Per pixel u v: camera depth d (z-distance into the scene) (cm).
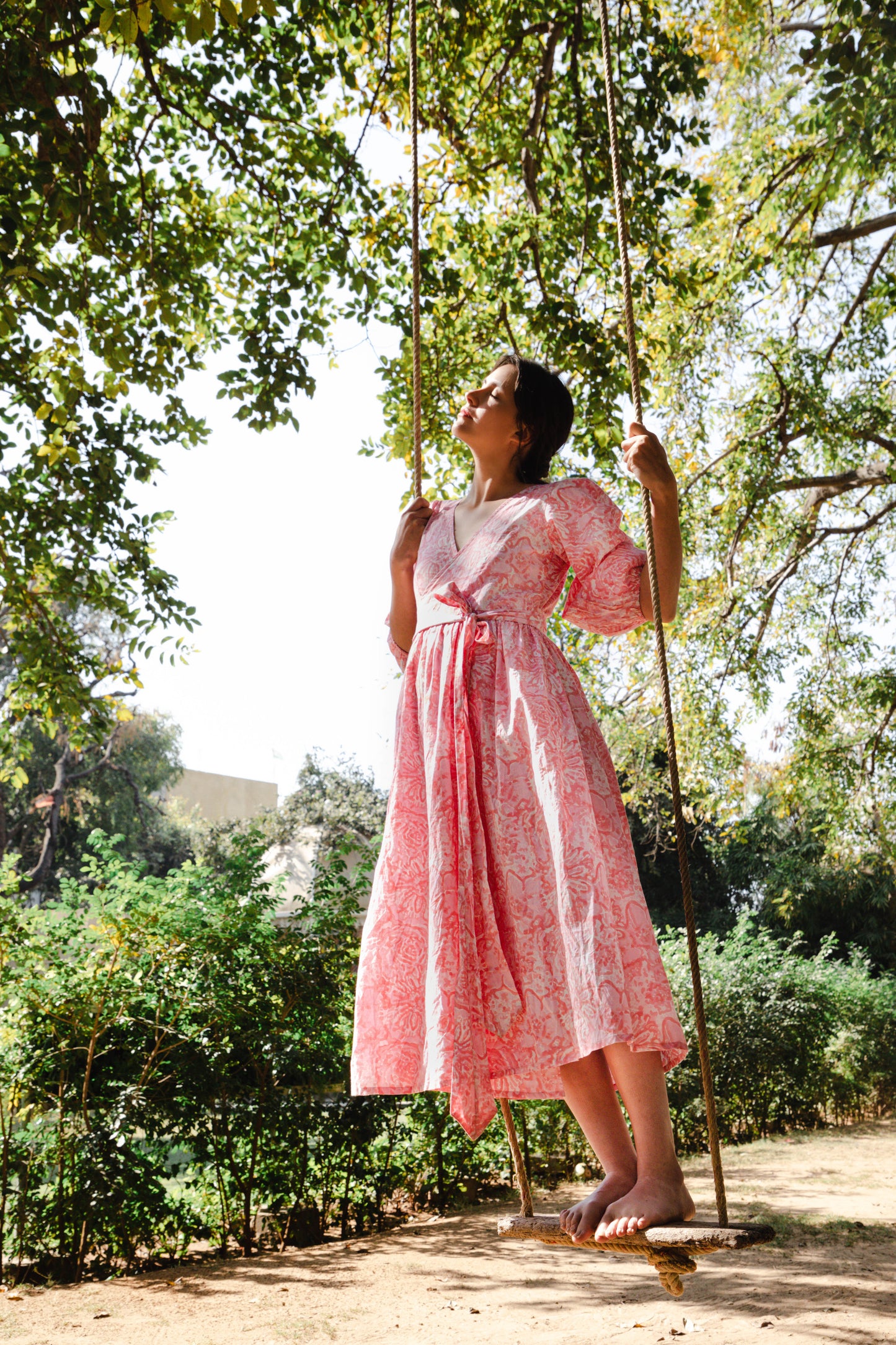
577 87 688
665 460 211
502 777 204
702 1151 1066
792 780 1341
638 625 219
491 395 239
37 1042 641
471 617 217
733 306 1135
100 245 552
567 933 188
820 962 1420
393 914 215
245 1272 597
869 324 1225
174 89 656
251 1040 681
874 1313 455
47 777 2461
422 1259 621
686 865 195
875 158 831
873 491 1328
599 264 743
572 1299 521
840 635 1370
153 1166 643
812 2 980
